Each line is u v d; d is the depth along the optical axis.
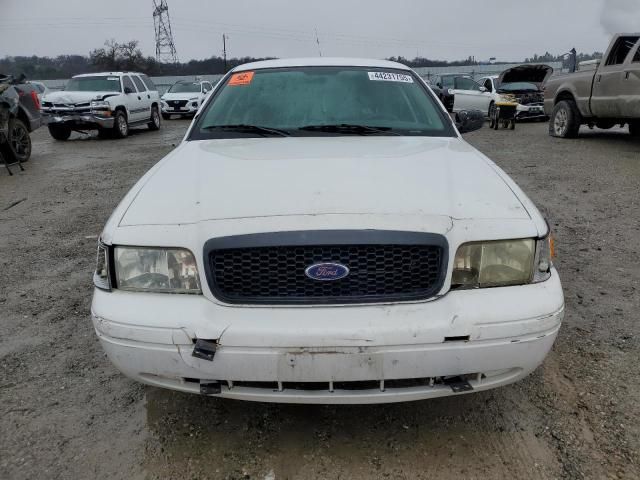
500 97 14.23
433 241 1.87
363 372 1.81
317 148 2.66
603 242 4.47
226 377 1.85
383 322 1.81
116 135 14.22
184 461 2.06
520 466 2.01
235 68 3.71
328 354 1.79
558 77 11.16
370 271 1.87
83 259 4.36
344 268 1.85
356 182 2.13
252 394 1.88
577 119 10.62
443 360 1.83
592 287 3.56
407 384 1.90
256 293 1.88
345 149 2.63
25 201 6.60
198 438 2.19
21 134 9.45
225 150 2.70
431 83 19.34
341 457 2.07
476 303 1.87
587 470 1.97
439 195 2.05
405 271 1.88
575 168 7.67
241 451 2.11
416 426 2.25
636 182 6.68
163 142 13.03
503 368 1.90
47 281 3.89
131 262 1.95
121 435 2.21
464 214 1.97
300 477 1.98
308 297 1.87
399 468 2.01
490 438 2.16
